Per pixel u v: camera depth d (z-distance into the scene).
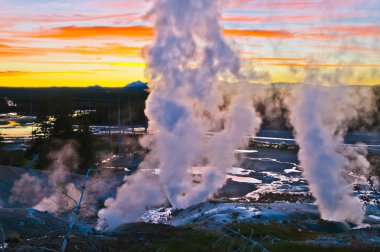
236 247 18.58
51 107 76.06
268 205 35.59
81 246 15.12
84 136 72.44
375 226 27.70
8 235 18.12
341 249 19.30
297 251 18.52
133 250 17.77
